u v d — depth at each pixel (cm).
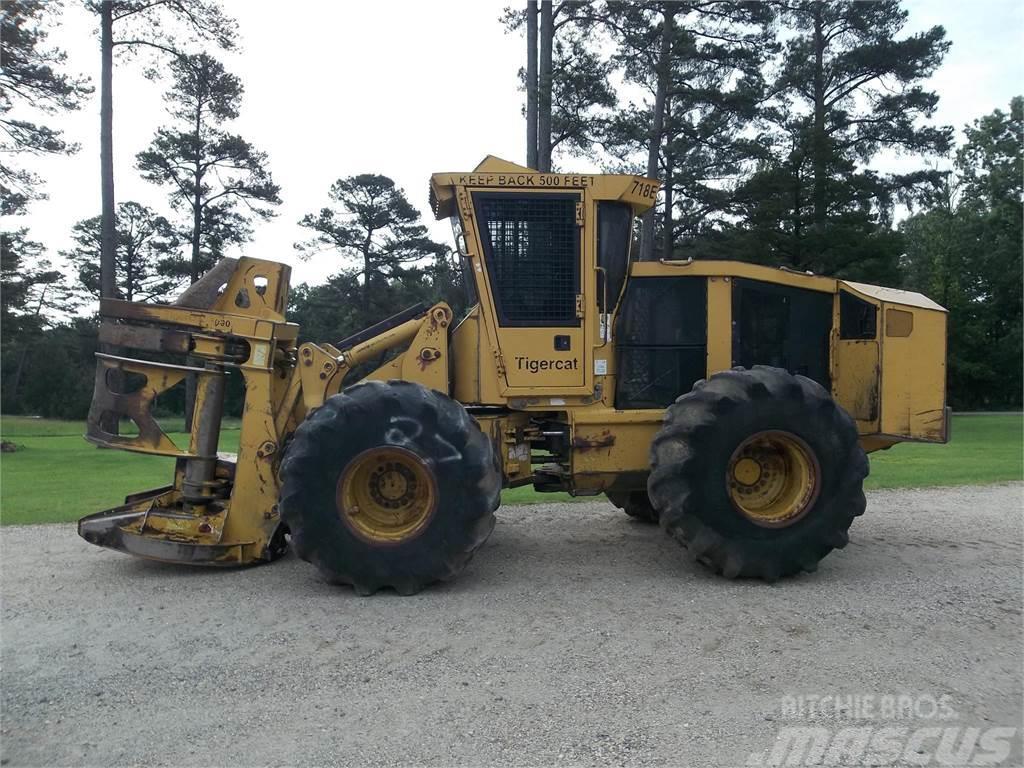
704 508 560
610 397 625
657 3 2297
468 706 369
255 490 616
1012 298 4978
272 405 624
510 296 605
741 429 562
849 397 672
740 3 2417
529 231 606
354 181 4766
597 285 611
